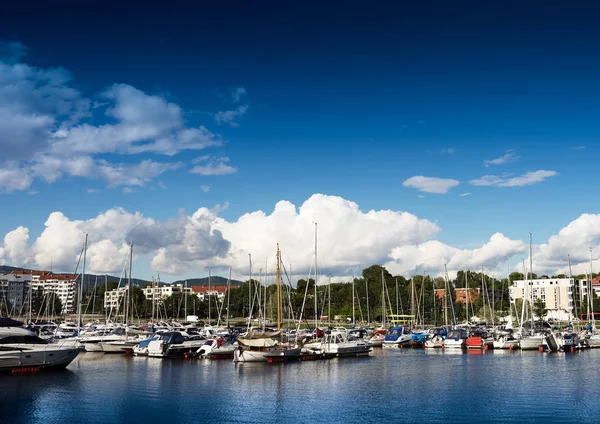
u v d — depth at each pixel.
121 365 76.75
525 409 48.00
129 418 44.31
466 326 154.75
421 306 188.50
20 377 61.78
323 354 90.25
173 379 63.84
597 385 60.69
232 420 44.06
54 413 45.50
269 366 77.81
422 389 58.25
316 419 44.53
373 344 116.50
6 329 64.00
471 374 70.38
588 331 125.38
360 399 52.47
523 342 104.94
